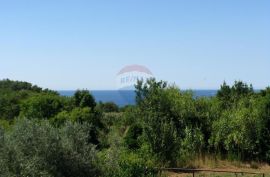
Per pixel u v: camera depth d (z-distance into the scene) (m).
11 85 75.00
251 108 28.61
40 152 13.94
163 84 27.00
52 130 14.76
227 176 22.08
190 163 25.00
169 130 24.80
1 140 13.16
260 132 26.72
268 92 32.19
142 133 25.25
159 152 24.39
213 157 26.28
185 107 27.22
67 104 37.50
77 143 15.43
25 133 14.08
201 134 26.42
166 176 21.36
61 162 14.58
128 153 22.73
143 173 19.64
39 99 37.00
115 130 32.47
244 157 26.80
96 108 36.41
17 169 12.80
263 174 20.91
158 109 26.23
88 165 15.34
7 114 43.62
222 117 27.41
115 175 18.06
